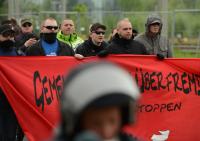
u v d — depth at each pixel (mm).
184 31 47438
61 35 22906
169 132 16453
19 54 16906
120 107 3516
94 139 3484
